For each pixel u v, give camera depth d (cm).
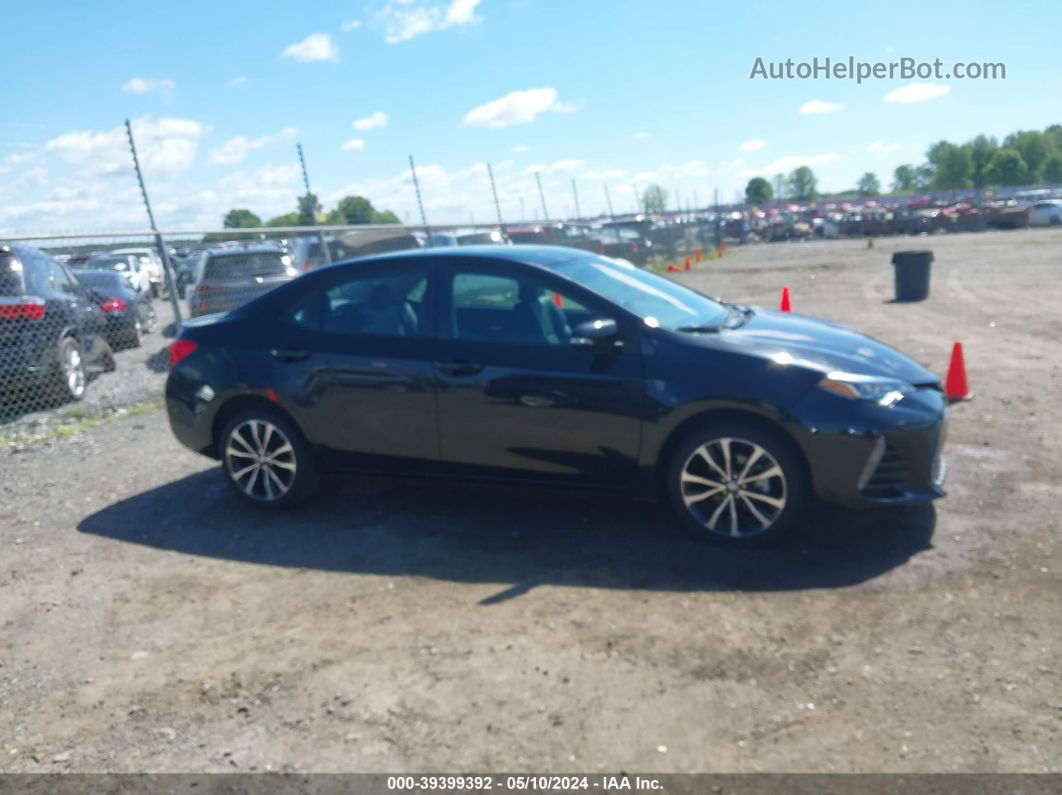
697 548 464
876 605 390
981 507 497
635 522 504
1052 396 749
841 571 426
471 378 491
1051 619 370
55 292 946
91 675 375
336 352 525
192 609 431
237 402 559
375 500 568
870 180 13662
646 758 297
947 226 4162
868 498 441
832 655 352
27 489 648
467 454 504
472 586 435
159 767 310
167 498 605
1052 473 549
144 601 444
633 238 2627
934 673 336
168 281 967
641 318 473
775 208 6925
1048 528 462
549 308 491
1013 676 330
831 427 432
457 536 501
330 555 486
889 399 445
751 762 292
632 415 462
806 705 321
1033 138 11500
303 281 551
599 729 313
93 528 555
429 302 513
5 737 334
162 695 356
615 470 475
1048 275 1777
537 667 356
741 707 321
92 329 1066
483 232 1808
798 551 452
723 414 454
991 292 1539
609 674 348
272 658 378
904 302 1477
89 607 441
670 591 416
